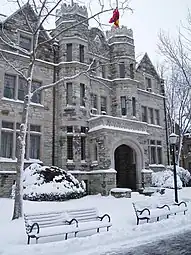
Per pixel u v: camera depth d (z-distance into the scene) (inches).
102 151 762.8
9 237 317.7
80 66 862.5
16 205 418.6
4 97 754.8
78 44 884.0
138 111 978.1
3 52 767.1
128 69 991.0
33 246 285.3
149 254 273.1
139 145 840.3
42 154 790.5
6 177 701.9
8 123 753.6
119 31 1024.9
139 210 429.1
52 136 822.5
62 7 906.7
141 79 1117.1
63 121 816.9
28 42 839.7
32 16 854.5
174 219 449.4
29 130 778.2
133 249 294.2
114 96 968.9
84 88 861.2
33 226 302.8
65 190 613.9
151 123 1117.1
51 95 848.3
